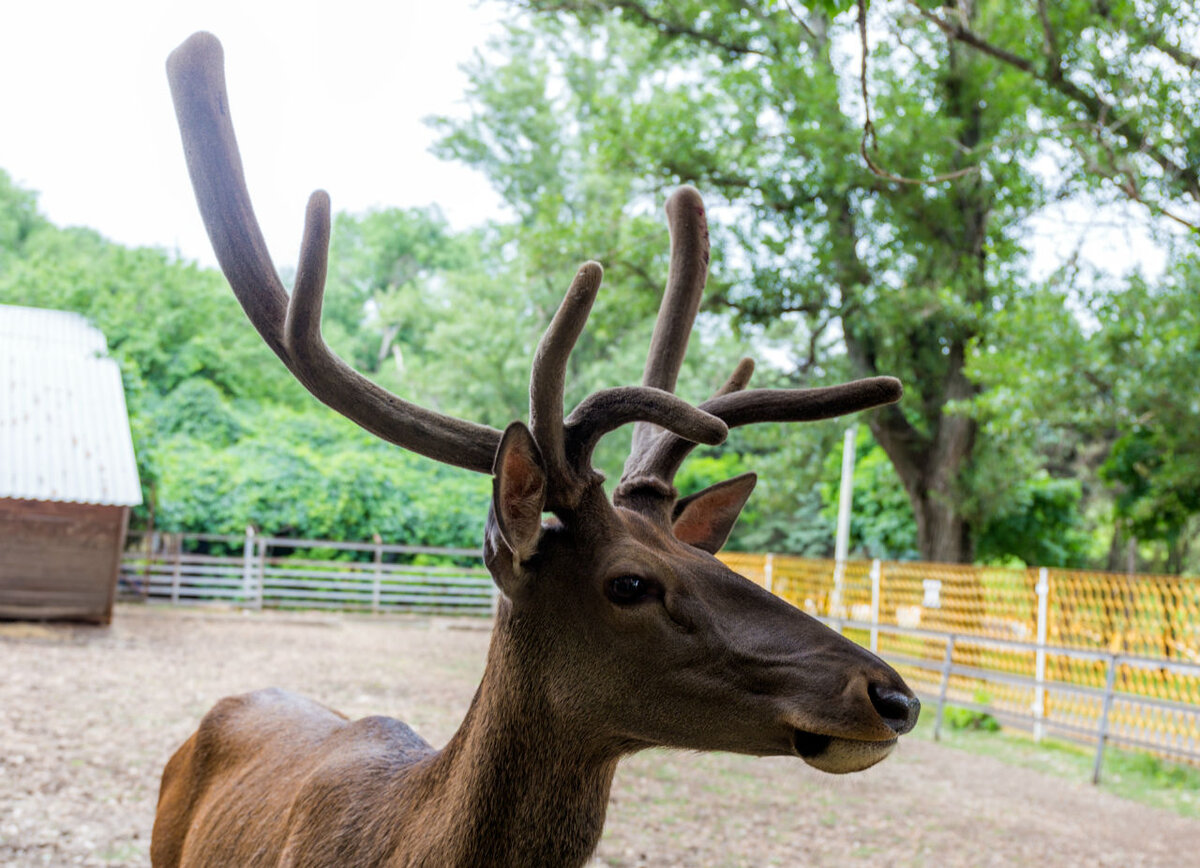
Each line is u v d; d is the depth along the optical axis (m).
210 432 22.17
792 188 13.48
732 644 1.75
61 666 10.13
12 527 13.27
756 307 13.77
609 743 1.83
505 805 1.82
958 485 13.02
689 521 2.31
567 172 27.31
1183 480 11.05
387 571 19.88
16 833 5.04
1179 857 6.49
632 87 23.09
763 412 1.98
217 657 11.62
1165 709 8.91
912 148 12.11
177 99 2.00
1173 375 9.96
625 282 14.73
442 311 30.22
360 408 1.87
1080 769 9.20
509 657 1.84
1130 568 21.00
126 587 17.58
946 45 12.71
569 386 22.33
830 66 12.69
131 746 7.04
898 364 13.23
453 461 1.88
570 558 1.82
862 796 7.46
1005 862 6.06
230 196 1.98
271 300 1.96
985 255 12.85
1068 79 8.70
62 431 14.81
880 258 13.33
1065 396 10.34
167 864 2.82
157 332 23.86
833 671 1.67
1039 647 9.58
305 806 2.18
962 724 11.15
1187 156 7.59
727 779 7.59
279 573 18.67
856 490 19.83
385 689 10.34
